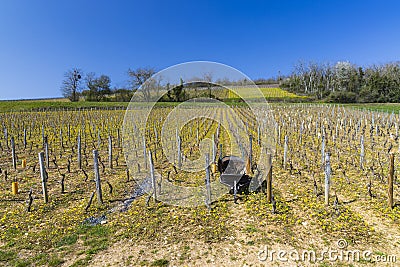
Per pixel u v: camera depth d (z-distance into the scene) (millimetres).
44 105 37781
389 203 5387
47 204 6133
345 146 11398
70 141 13539
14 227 5043
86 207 5805
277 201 5980
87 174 8523
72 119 22266
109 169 9094
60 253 4219
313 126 16109
